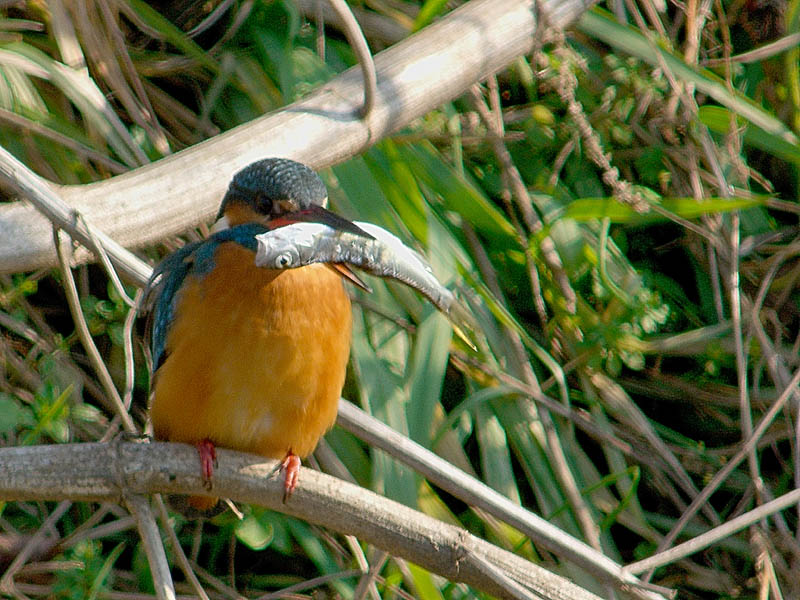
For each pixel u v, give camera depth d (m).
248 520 9.23
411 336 10.01
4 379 9.63
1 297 9.80
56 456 7.08
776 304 10.96
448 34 10.44
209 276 7.61
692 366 10.72
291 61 10.78
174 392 7.59
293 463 7.46
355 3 11.41
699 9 11.46
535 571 7.30
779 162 11.59
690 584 9.95
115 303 9.94
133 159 10.25
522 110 11.06
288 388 7.50
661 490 10.14
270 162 8.02
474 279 10.05
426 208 10.15
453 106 10.95
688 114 10.82
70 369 9.83
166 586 6.91
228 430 7.56
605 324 10.16
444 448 9.71
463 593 9.14
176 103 10.90
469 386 9.99
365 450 9.70
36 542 9.15
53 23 10.55
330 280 7.68
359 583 8.80
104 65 10.59
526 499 9.98
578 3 10.82
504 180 10.56
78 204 8.71
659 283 10.91
